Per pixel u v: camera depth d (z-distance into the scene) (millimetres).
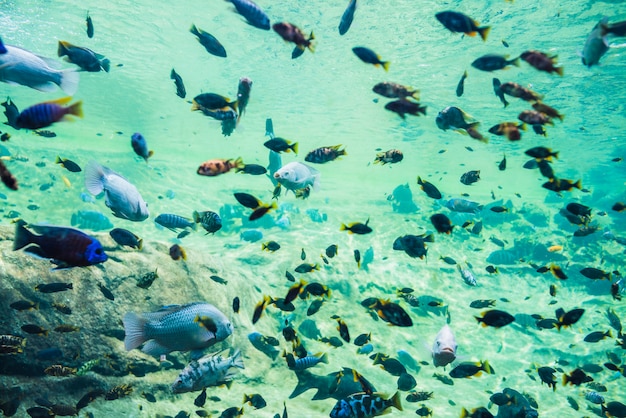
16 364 5320
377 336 9820
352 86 25328
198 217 5789
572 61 19188
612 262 16797
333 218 19859
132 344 3609
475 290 14016
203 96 5613
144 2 17609
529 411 6270
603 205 32188
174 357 6520
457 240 17969
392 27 17734
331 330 9344
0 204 15070
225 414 5434
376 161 6859
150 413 5680
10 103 5461
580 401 8781
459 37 17969
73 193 17172
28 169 17906
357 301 10961
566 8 15102
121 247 7047
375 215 20594
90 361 5629
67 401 5430
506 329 11688
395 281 12984
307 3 16344
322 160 6438
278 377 7488
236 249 13305
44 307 5754
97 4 18000
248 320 8188
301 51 5066
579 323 12445
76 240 2982
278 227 17516
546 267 7285
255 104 30641
